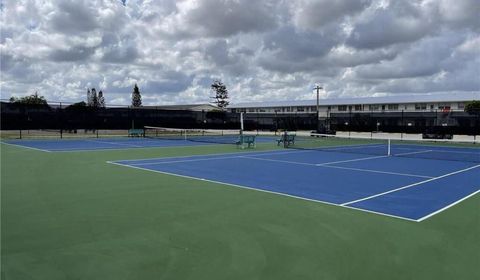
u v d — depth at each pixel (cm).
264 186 988
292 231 599
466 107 5056
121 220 652
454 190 960
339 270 450
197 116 4053
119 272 441
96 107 3450
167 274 436
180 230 600
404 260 481
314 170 1309
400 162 1596
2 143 2447
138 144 2470
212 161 1548
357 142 2938
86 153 1820
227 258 486
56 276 429
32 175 1126
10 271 442
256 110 8144
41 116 3216
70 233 579
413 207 766
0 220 645
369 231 601
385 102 6481
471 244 542
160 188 944
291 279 425
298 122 4169
